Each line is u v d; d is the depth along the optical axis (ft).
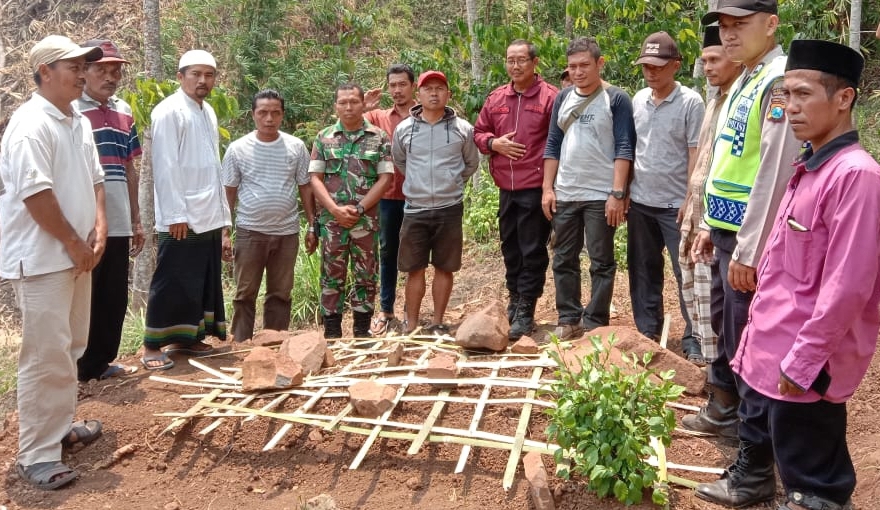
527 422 12.50
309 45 36.91
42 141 11.71
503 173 17.21
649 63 15.16
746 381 9.84
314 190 17.90
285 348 15.23
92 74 15.02
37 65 11.85
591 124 15.85
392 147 17.79
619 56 26.02
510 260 18.15
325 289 18.40
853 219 8.43
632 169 16.15
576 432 10.77
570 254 16.52
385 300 20.10
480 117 17.57
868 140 28.71
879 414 13.48
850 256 8.40
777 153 10.13
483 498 11.26
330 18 37.65
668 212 15.72
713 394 12.73
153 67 22.35
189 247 15.93
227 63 34.76
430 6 41.70
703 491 10.99
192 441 13.24
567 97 16.21
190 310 16.14
